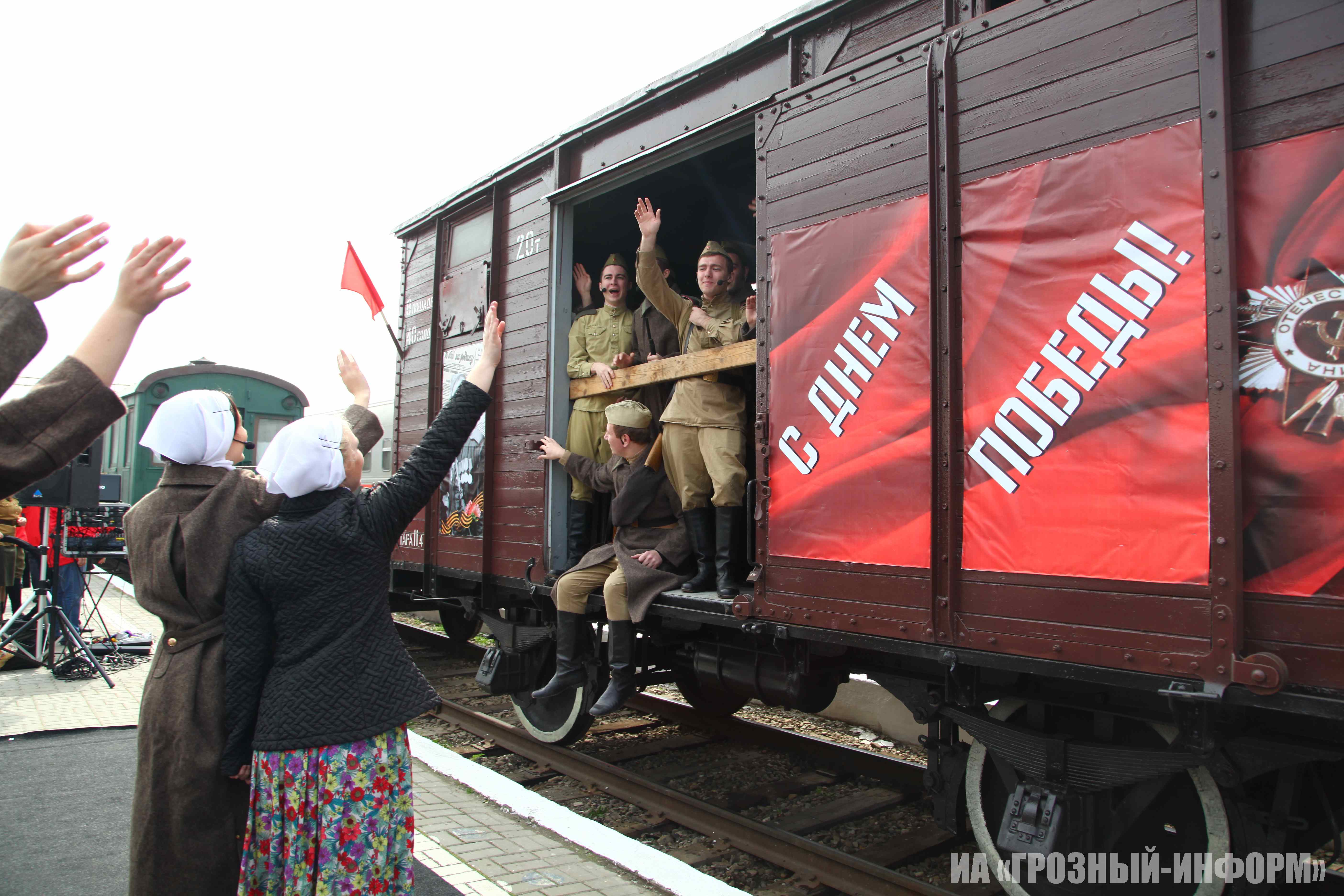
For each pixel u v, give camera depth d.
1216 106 2.24
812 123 3.33
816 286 3.25
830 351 3.17
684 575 4.21
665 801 3.93
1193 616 2.20
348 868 1.86
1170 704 2.35
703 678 4.28
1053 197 2.57
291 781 1.86
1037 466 2.55
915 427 2.87
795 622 3.21
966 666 2.93
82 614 8.87
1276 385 2.13
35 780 3.84
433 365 5.90
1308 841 2.58
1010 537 2.60
